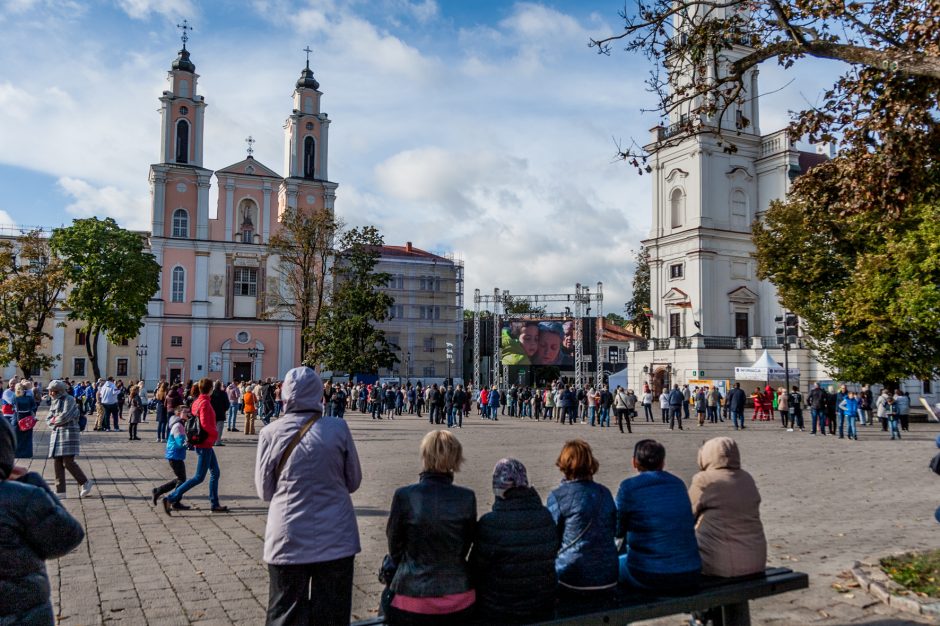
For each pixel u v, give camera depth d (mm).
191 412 10156
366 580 6812
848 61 7547
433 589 3980
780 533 8719
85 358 58906
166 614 5730
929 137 8609
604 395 31688
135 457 17094
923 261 26688
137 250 46406
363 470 14977
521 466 4371
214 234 59812
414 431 27516
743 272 50594
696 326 47438
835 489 12242
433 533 4023
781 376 36125
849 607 5887
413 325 81062
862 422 31250
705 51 9125
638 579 4691
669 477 4910
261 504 10773
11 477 3268
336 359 46406
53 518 3160
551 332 57219
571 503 4605
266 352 59250
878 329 28875
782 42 8133
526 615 4117
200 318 57281
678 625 5652
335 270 48844
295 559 3971
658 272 52875
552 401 38281
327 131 63188
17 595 3020
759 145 51406
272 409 28016
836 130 9469
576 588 4453
